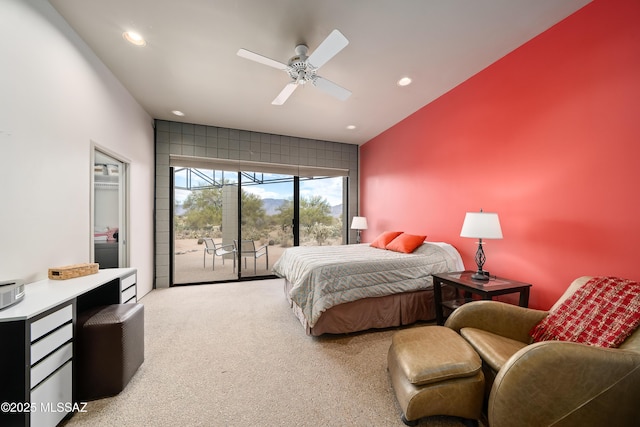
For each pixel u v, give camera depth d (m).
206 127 4.19
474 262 2.72
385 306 2.52
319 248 3.47
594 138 1.75
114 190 2.97
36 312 1.16
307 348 2.16
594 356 1.05
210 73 2.62
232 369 1.84
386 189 4.34
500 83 2.40
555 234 1.98
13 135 1.46
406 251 3.00
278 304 3.22
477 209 2.66
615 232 1.64
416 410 1.27
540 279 2.08
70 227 1.96
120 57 2.35
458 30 2.01
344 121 3.97
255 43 2.16
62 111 1.86
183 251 4.23
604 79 1.69
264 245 4.70
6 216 1.42
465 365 1.32
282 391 1.61
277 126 4.22
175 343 2.21
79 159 2.06
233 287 4.01
